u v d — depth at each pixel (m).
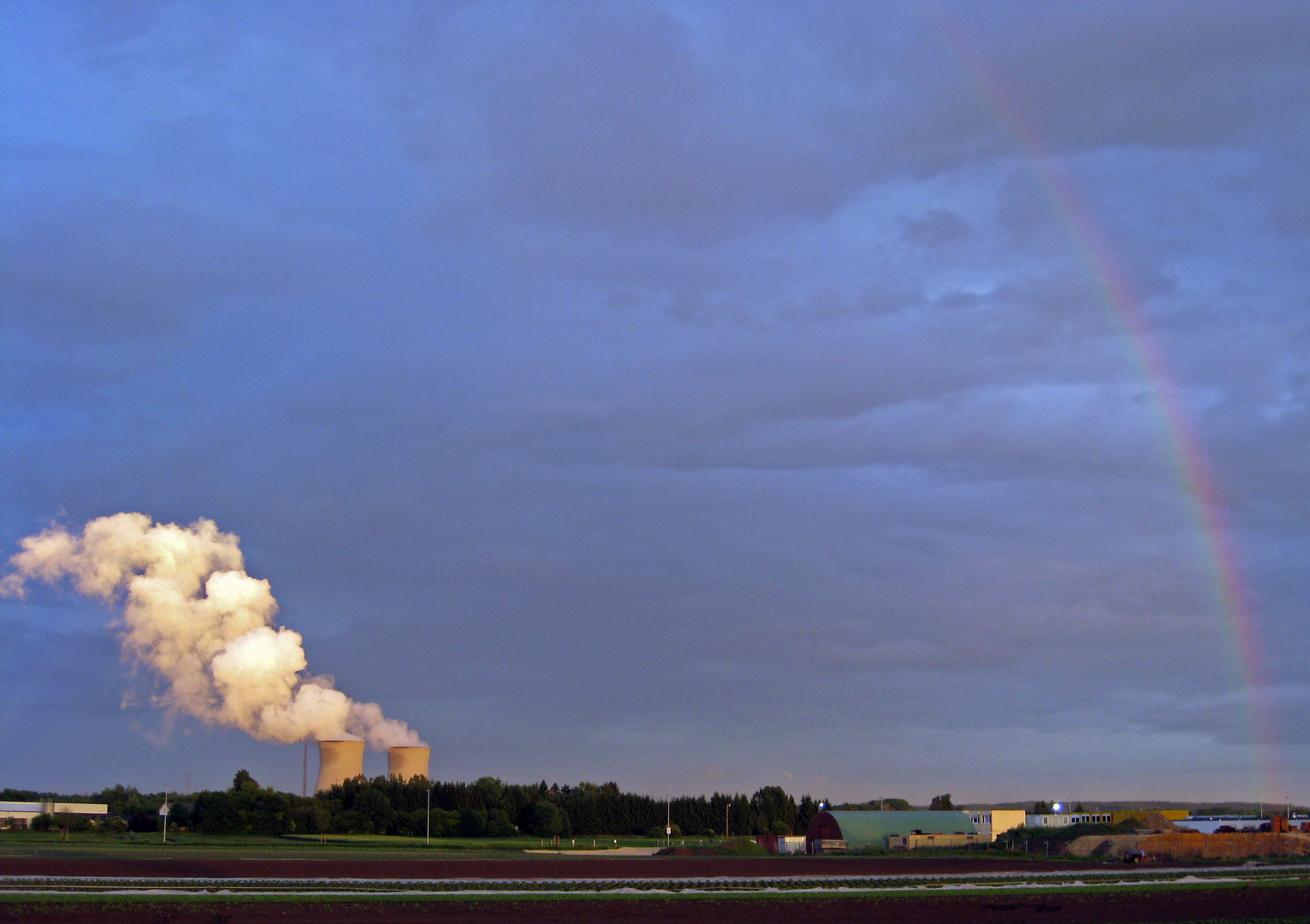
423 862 98.50
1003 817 157.25
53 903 53.72
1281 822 154.12
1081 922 57.03
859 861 114.19
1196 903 63.62
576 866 95.88
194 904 55.06
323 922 52.19
